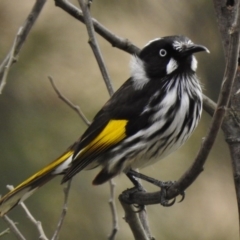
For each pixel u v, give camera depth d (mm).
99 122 8633
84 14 8281
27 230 11602
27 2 13391
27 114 12211
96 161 8656
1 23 12977
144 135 8461
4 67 7965
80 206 12305
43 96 12398
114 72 13914
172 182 8469
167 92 8445
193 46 8453
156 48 8578
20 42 8094
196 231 13680
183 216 13727
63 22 12922
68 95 12641
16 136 12008
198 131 13180
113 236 7598
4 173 11711
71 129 12273
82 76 12938
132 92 8586
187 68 8523
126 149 8492
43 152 12000
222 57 12734
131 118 8469
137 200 7598
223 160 13742
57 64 12742
